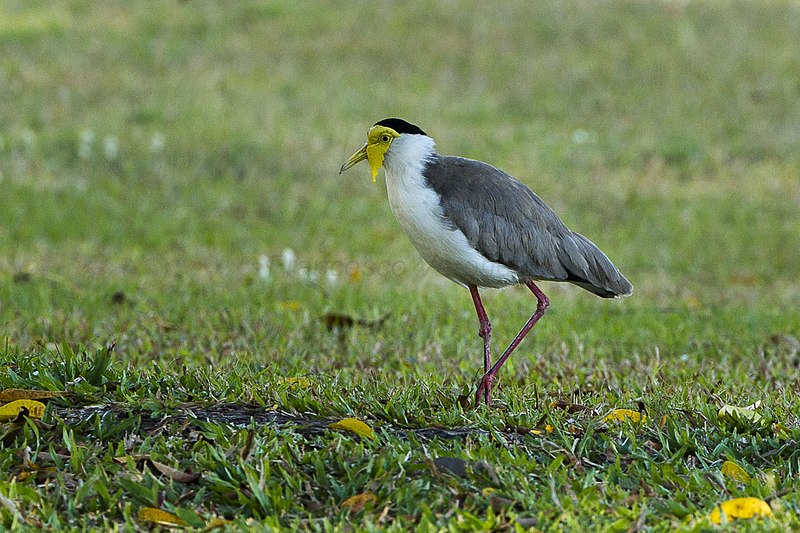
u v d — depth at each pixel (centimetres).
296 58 2567
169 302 1225
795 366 1040
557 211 1780
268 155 1983
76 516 610
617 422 754
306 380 830
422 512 611
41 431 691
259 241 1602
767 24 2758
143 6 2897
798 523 603
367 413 753
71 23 2766
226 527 592
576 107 2319
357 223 1720
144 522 605
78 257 1464
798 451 705
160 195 1798
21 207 1691
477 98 2344
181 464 660
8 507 600
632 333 1160
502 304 1282
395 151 859
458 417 749
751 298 1389
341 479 651
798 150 2111
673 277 1525
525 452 697
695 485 659
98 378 771
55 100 2270
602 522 604
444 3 2892
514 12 2833
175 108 2228
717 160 2048
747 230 1728
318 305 1248
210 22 2778
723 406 790
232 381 795
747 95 2372
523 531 584
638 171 2000
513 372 972
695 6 2888
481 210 846
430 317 1191
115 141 1984
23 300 1214
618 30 2720
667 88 2416
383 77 2461
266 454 663
